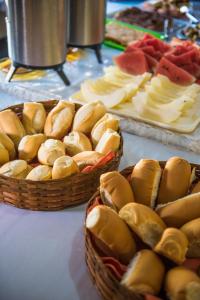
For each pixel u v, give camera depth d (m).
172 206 0.59
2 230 0.69
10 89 1.18
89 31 1.30
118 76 1.17
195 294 0.47
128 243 0.55
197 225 0.55
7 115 0.81
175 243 0.51
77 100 1.08
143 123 1.01
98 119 0.83
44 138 0.78
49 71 1.28
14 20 1.07
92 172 0.69
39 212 0.73
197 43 1.55
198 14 1.66
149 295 0.47
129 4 2.06
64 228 0.70
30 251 0.65
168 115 1.01
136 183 0.63
